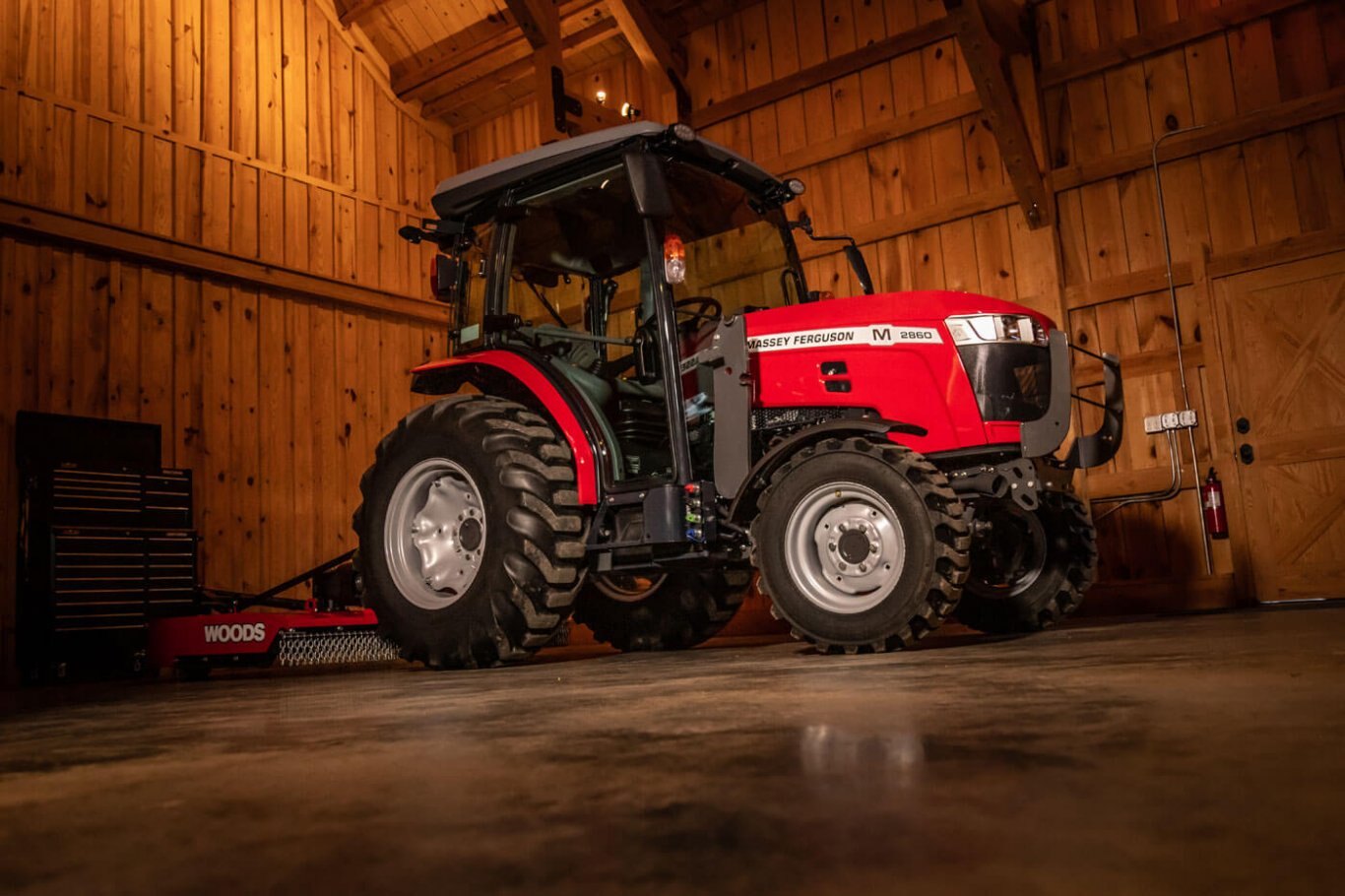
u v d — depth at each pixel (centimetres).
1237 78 569
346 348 770
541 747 128
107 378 632
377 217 809
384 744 141
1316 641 242
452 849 74
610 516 348
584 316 397
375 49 823
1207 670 184
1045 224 607
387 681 304
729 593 441
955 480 326
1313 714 122
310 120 772
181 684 400
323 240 766
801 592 309
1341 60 542
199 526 666
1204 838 67
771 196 418
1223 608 540
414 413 384
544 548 337
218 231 699
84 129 637
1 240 594
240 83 729
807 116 704
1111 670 195
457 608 351
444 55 821
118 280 645
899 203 662
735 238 402
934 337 336
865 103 680
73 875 73
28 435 586
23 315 599
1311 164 546
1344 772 87
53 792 114
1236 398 560
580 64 802
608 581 468
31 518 567
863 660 265
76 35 642
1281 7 553
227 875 70
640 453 373
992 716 135
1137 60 599
